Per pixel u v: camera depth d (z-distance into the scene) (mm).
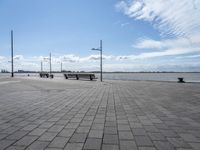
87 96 11656
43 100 10094
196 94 12398
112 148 3977
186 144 4191
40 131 5043
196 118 6395
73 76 36750
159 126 5520
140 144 4195
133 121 6047
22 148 3951
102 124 5711
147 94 12508
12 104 8898
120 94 12570
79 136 4676
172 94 12414
